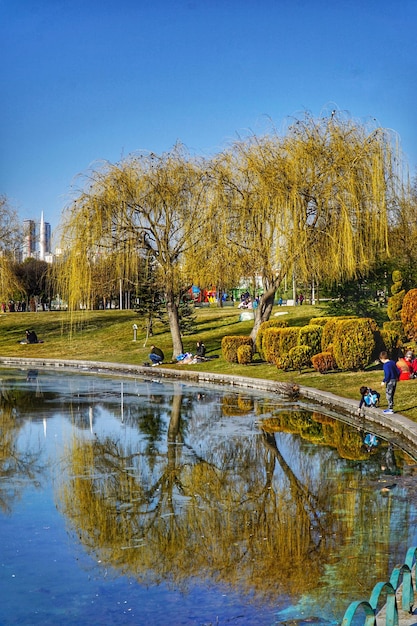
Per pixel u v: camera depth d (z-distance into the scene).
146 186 41.16
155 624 9.20
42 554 11.71
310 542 11.96
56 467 17.72
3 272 66.00
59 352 56.66
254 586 10.27
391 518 13.06
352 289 46.94
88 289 42.19
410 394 25.41
